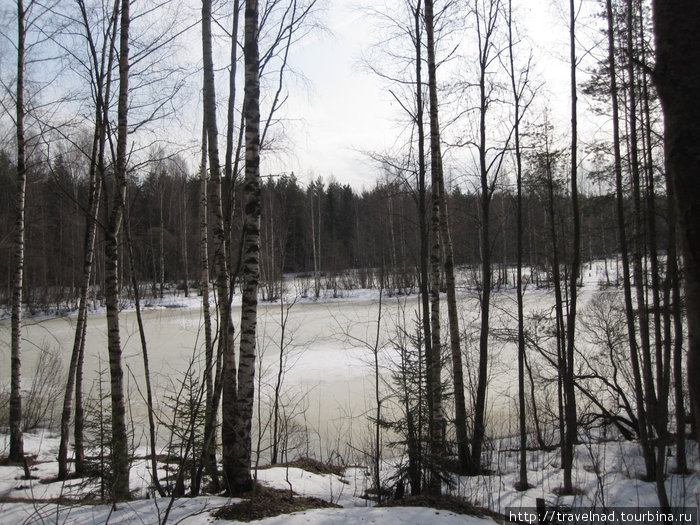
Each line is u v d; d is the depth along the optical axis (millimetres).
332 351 16406
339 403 11367
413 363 6016
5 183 14508
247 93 5785
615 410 10602
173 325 22734
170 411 10883
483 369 8125
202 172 8062
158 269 37281
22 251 8570
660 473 5469
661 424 5559
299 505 5016
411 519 4441
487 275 8141
